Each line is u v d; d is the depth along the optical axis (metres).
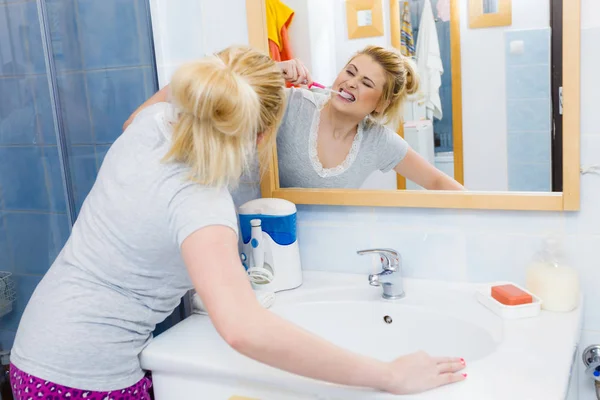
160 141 1.01
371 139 1.29
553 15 1.09
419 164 1.26
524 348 0.99
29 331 1.05
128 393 1.09
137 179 0.98
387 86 1.24
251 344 0.80
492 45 1.14
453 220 1.29
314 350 0.83
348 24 1.25
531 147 1.16
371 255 1.39
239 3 1.39
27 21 1.51
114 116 1.58
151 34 1.49
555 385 0.87
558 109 1.12
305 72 1.32
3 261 1.71
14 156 1.62
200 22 1.45
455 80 1.18
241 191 1.48
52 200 1.61
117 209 1.01
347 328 1.28
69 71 1.56
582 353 1.22
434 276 1.33
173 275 1.07
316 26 1.28
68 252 1.09
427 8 1.17
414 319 1.23
